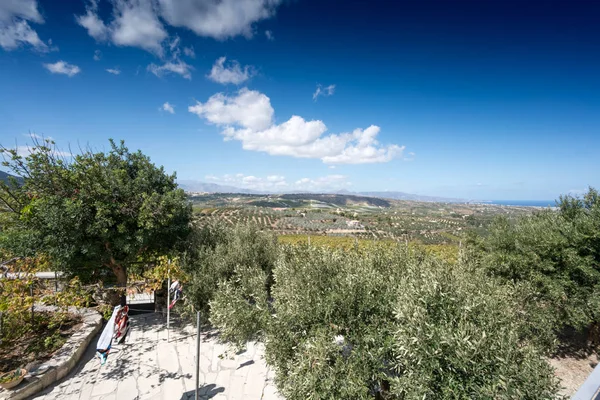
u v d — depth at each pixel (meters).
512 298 7.84
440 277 6.02
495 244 11.68
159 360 8.70
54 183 9.56
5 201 10.06
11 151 9.17
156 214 9.88
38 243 8.79
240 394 7.30
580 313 8.98
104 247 10.22
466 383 4.55
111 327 7.17
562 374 9.35
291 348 6.42
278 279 8.04
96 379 7.64
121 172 10.21
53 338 8.76
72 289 9.09
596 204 10.11
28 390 6.72
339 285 6.45
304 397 5.50
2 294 7.61
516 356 4.85
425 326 4.88
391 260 8.61
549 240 9.66
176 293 10.01
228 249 11.71
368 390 5.60
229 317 7.49
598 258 9.41
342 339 6.42
